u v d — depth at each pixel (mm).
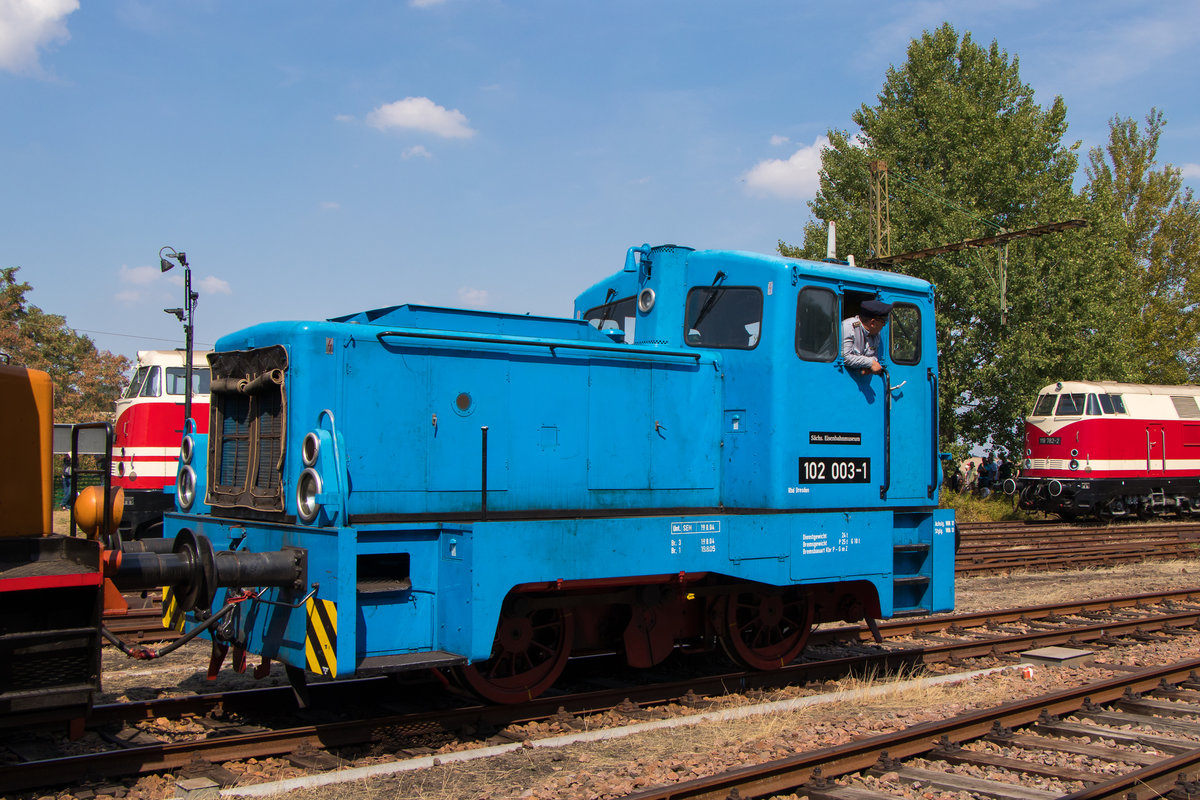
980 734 5789
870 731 5809
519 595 6055
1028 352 26906
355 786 4801
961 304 27797
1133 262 35406
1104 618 10477
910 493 7730
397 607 5559
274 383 5676
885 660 7820
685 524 6348
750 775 4691
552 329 6695
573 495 6449
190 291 11781
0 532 5355
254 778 4852
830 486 7129
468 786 4840
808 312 7031
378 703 6270
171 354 13594
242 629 5734
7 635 4320
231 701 5996
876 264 22281
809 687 7172
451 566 5605
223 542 5965
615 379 6684
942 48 31469
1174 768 4949
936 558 7801
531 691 6156
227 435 6359
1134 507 24500
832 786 4867
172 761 4953
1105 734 5777
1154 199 36781
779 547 6766
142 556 5066
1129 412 23516
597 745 5574
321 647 5070
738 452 7059
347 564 5059
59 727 5492
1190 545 17875
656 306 7348
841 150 31781
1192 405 24875
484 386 6125
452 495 5953
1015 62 31562
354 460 5613
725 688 6902
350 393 5645
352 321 6191
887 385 7570
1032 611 10422
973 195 29062
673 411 6949
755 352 6961
